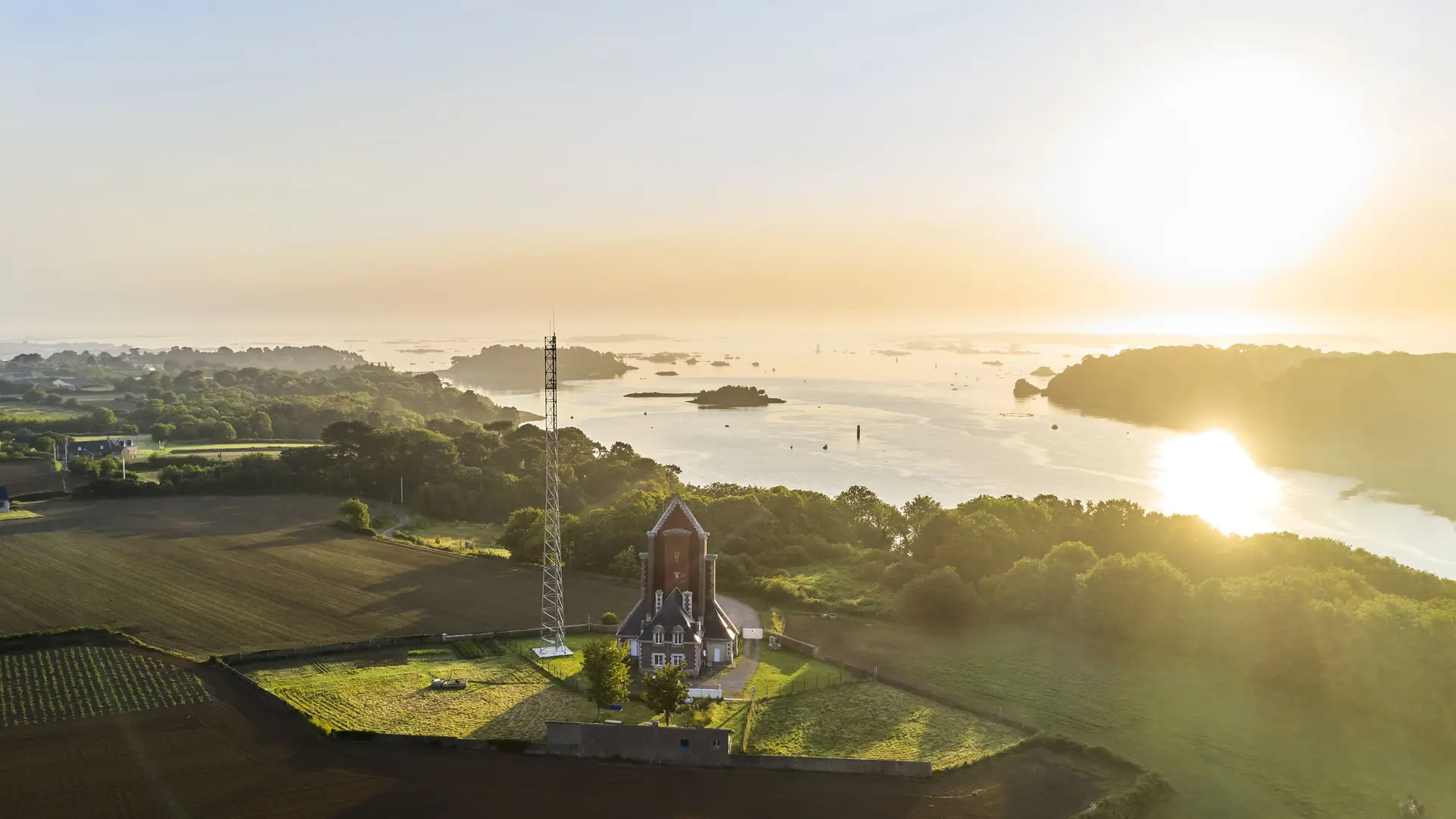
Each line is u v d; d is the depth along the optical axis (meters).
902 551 177.12
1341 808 80.38
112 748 86.06
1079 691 106.31
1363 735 94.56
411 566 161.75
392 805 76.31
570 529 168.75
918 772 83.19
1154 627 119.62
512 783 80.31
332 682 103.94
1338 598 110.00
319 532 187.12
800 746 88.62
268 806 75.88
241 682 103.44
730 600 144.00
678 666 94.00
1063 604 131.25
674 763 84.81
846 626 131.38
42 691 100.19
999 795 80.06
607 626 128.50
